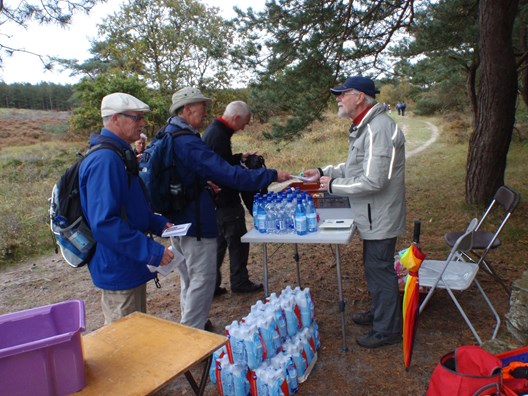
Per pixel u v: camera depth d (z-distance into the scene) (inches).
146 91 911.7
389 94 1779.0
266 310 108.7
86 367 67.4
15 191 449.4
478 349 87.1
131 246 86.6
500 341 115.6
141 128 99.5
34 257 268.7
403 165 121.0
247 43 272.7
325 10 265.0
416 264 109.8
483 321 139.9
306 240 118.6
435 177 417.4
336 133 739.4
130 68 1026.1
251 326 102.2
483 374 83.5
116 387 61.9
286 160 565.3
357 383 113.2
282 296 118.6
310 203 125.2
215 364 107.8
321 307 161.8
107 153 90.3
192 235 124.3
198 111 126.8
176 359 68.5
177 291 194.4
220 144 157.3
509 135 266.2
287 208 128.3
